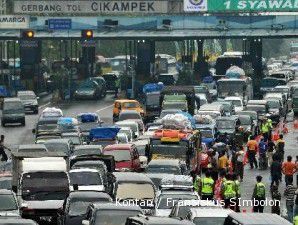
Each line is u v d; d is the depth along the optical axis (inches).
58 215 2810.0
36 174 3093.0
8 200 2797.7
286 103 7062.0
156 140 4106.8
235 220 1951.3
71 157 3782.0
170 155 4069.9
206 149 4542.3
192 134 4185.5
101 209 2314.2
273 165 3693.4
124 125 5383.9
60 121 5147.6
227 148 4576.8
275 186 3164.4
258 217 1967.3
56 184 3068.4
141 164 4119.1
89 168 3403.1
